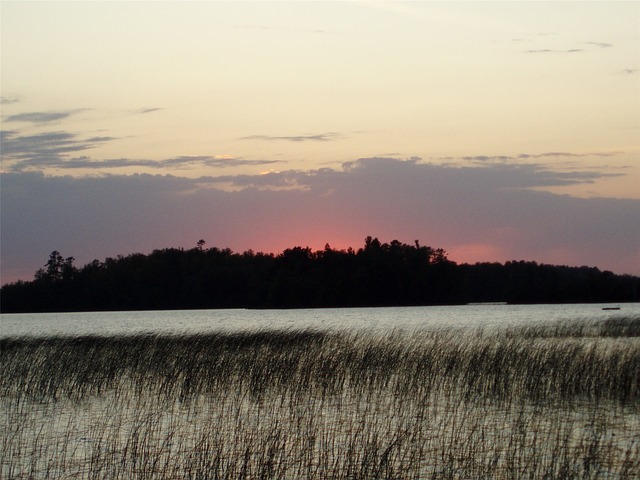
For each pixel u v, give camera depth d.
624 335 41.22
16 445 16.39
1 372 26.64
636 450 14.88
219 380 24.52
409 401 20.80
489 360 25.62
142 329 65.00
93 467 14.39
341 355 27.94
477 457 14.61
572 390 22.08
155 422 18.42
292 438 16.03
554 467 13.48
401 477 13.49
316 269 138.62
